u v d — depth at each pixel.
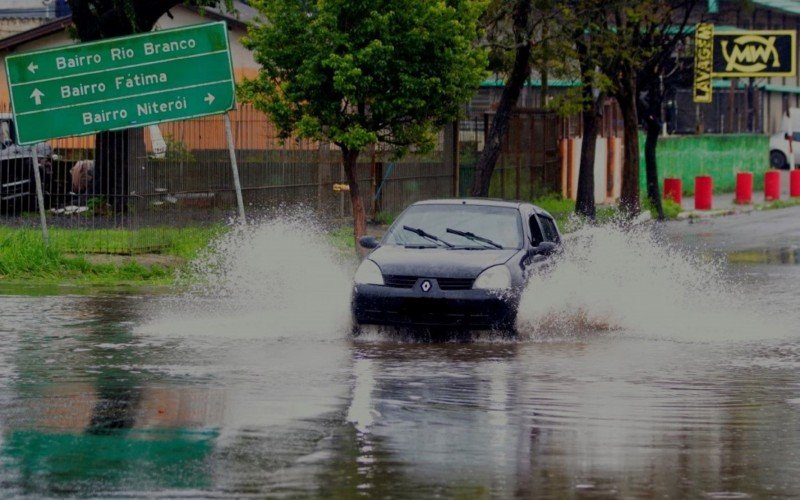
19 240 30.05
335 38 30.25
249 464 11.65
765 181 69.56
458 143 47.62
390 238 21.55
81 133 29.83
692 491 10.92
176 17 56.12
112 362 17.36
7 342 19.23
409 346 19.19
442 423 13.50
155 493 10.66
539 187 56.94
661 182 71.75
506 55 43.12
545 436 12.95
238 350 18.56
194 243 32.75
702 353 18.83
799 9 85.94
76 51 29.73
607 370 17.12
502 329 19.75
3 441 12.52
